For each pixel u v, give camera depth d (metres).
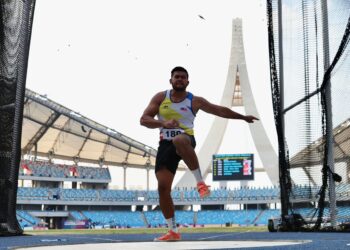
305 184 9.81
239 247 3.61
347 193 9.55
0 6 8.53
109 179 61.72
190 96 5.06
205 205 62.81
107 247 4.00
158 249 3.52
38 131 50.97
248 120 5.04
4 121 8.64
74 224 52.50
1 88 8.55
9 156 8.82
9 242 5.53
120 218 56.41
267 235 7.15
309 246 3.58
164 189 5.09
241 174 50.72
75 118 47.34
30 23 9.47
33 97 43.28
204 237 6.55
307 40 9.93
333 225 9.45
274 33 10.48
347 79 9.39
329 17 9.65
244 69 59.66
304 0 10.05
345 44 8.86
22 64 9.19
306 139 9.83
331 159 9.52
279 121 10.31
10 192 8.93
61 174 57.81
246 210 58.16
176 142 4.64
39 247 4.19
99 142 56.44
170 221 5.19
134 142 53.75
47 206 55.47
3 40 8.59
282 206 10.10
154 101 5.05
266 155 58.09
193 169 4.62
